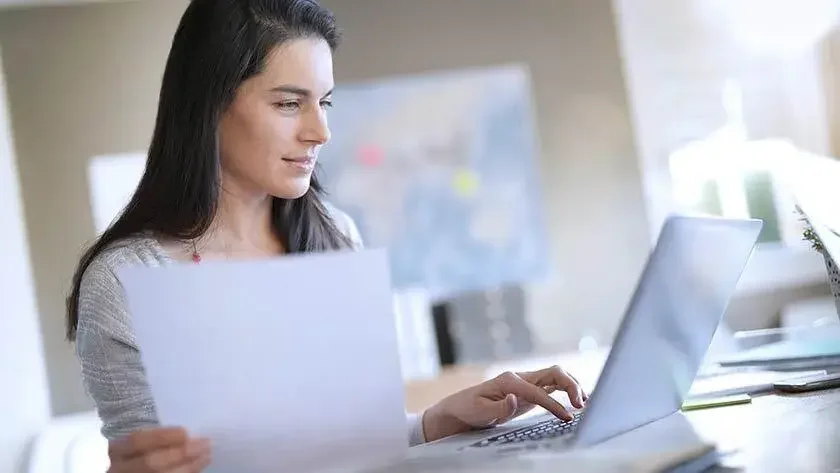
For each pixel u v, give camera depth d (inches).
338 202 191.2
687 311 41.1
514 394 50.1
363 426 38.4
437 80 192.2
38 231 184.5
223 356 36.2
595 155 193.9
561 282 193.3
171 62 53.1
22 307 150.4
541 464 35.3
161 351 35.6
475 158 192.7
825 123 167.5
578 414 49.8
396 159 191.9
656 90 193.6
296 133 52.2
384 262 38.9
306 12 52.6
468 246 192.7
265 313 36.6
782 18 184.2
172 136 52.5
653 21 193.3
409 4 192.9
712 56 192.2
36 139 185.5
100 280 48.3
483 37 193.5
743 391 51.0
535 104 193.3
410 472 37.0
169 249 52.2
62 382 183.6
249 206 56.3
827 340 61.5
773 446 36.6
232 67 50.9
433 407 52.7
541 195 193.0
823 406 43.8
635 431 41.4
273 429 36.9
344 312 37.9
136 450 35.8
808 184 55.1
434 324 187.2
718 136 191.6
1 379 132.7
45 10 186.5
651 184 193.2
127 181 187.0
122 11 187.9
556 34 193.9
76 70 186.7
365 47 192.1
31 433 143.0
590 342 192.9
